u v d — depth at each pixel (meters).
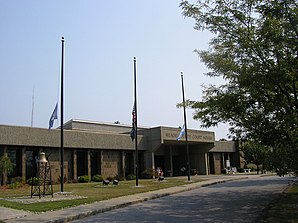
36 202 17.30
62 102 22.61
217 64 15.12
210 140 53.47
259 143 14.52
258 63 13.12
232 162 63.72
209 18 14.58
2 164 30.72
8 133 33.00
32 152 35.66
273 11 11.95
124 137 44.12
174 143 51.47
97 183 35.03
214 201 17.55
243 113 14.70
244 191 22.33
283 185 25.92
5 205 16.23
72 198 19.09
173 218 12.77
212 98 15.64
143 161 46.81
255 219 11.99
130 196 20.16
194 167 56.31
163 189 24.88
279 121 12.99
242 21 14.01
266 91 13.68
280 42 12.26
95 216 13.94
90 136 40.25
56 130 37.00
